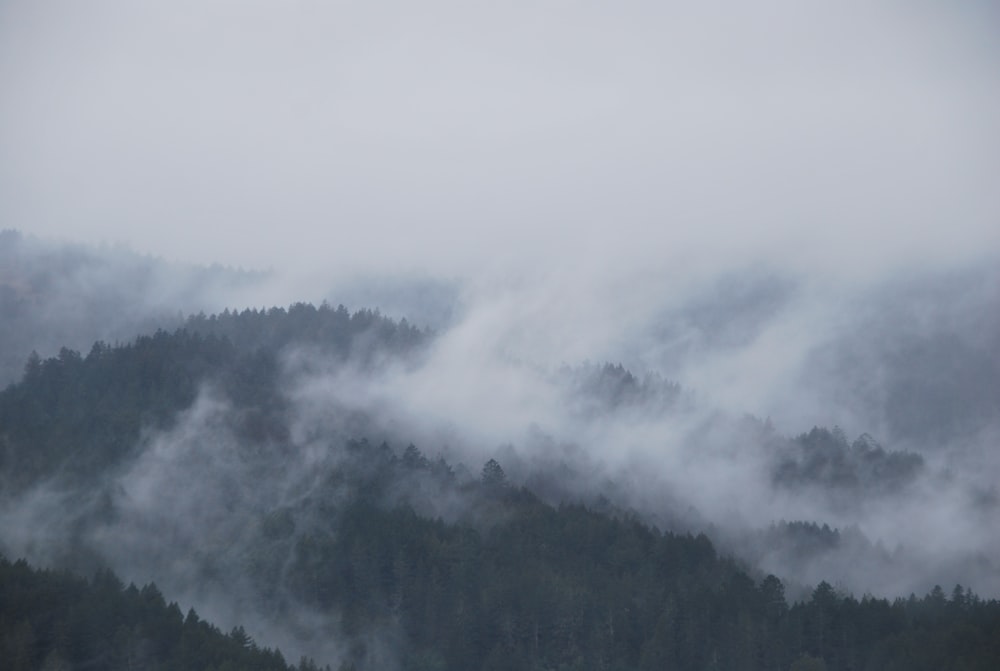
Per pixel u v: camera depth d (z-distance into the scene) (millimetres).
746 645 126875
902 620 131000
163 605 118438
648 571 144250
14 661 106125
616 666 128750
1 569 116875
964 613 133125
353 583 141375
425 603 137000
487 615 133000
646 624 133500
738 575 141125
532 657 130375
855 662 126125
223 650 110375
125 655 109188
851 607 132750
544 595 134500
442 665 130250
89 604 113312
